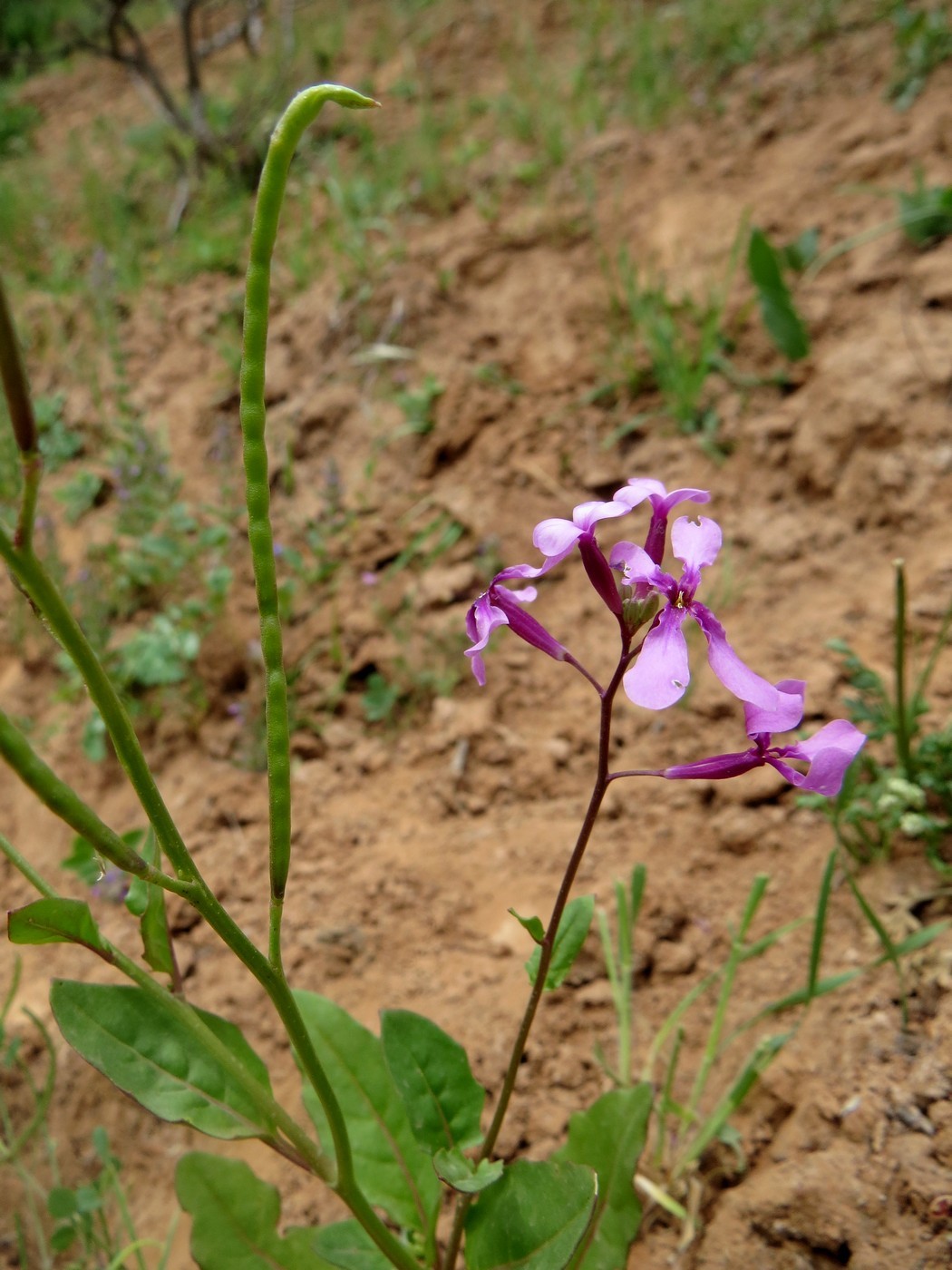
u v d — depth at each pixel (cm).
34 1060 21
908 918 18
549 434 30
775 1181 15
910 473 25
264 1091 12
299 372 35
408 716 26
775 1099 16
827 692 22
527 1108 18
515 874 21
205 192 48
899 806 18
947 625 19
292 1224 17
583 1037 18
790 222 33
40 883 11
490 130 45
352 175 44
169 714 27
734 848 20
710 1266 15
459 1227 13
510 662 26
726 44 44
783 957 18
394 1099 15
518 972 20
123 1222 19
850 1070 16
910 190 32
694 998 17
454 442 31
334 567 29
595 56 48
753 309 30
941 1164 14
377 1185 14
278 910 11
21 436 8
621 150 40
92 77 69
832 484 26
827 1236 14
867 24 41
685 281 33
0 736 9
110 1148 20
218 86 59
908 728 18
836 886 19
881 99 36
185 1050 12
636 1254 16
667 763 23
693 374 30
